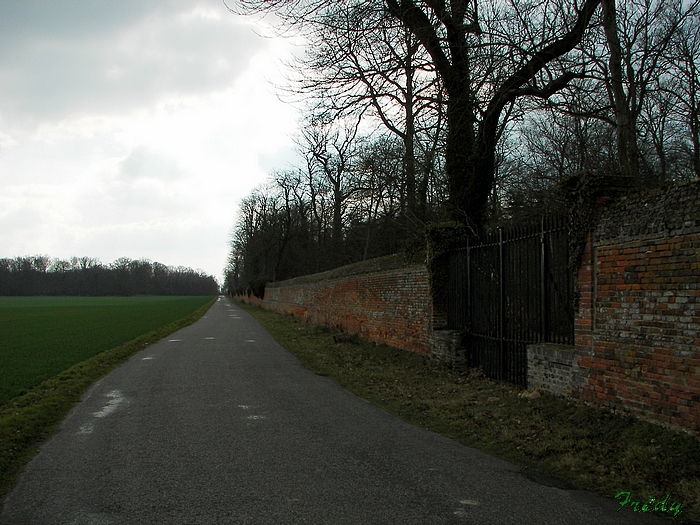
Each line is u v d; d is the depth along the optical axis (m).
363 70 12.17
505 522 3.79
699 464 4.58
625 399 5.93
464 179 12.34
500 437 6.02
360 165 21.64
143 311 52.72
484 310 9.69
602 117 9.80
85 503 4.23
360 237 32.84
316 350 15.15
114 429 6.69
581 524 3.76
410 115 14.40
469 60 10.09
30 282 130.50
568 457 5.16
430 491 4.41
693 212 5.09
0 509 4.14
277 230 56.94
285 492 4.40
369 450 5.64
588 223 6.56
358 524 3.76
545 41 8.98
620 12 9.32
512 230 8.72
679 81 12.09
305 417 7.23
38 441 6.22
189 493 4.41
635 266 5.82
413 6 10.26
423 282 12.04
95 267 142.88
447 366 10.59
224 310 53.53
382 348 14.26
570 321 7.25
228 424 6.84
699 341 5.01
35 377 11.33
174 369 12.01
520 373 8.42
